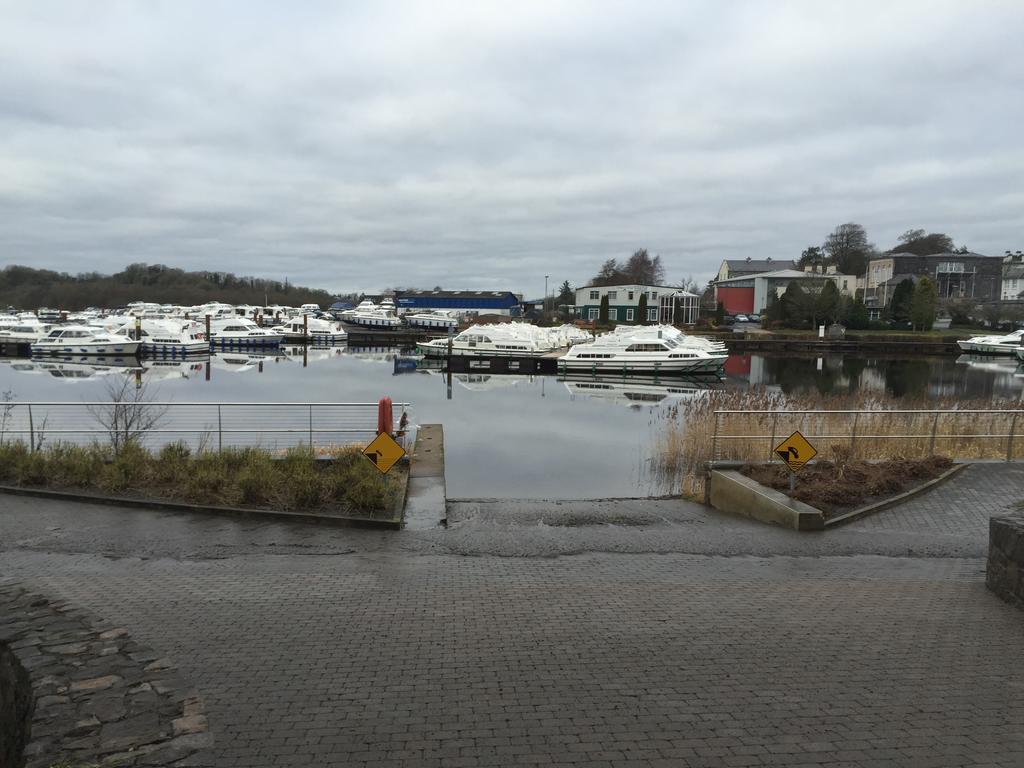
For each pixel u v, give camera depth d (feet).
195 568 30.01
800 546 36.01
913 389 164.76
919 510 42.27
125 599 25.41
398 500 42.04
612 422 105.70
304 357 245.04
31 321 246.47
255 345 275.18
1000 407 95.55
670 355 190.90
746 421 76.07
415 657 20.29
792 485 42.57
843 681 18.84
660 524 41.19
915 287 326.85
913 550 35.22
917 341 284.82
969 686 18.61
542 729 15.97
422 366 215.72
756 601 26.37
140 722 13.01
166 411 80.74
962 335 293.64
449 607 25.18
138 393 102.99
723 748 15.16
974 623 23.81
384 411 48.80
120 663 15.14
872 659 20.44
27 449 50.08
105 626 17.04
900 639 22.16
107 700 13.65
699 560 33.40
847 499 42.83
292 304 583.58
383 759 14.56
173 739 12.55
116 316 336.08
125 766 11.79
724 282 430.61
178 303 533.96
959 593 27.58
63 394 131.34
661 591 27.76
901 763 14.60
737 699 17.66
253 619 23.43
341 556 32.71
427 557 32.99
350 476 42.93
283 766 14.21
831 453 53.57
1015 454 59.26
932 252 484.74
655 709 17.04
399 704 17.19
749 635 22.43
